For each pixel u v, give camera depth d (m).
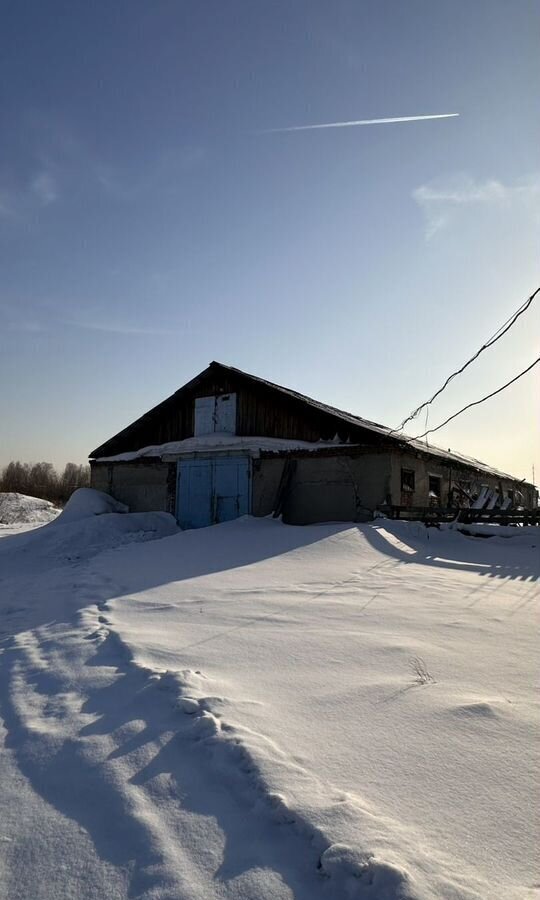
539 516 10.72
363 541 9.66
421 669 3.52
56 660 4.11
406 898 1.59
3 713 3.23
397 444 12.26
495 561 8.62
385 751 2.48
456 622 4.77
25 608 6.37
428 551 9.42
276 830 1.98
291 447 13.55
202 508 14.77
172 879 1.78
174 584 6.88
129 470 16.50
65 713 3.13
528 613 5.14
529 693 3.14
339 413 15.16
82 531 12.79
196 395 15.91
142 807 2.17
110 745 2.70
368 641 4.16
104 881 1.80
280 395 13.94
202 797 2.22
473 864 1.76
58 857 1.93
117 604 5.84
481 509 11.01
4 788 2.40
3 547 12.21
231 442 14.32
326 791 2.16
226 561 8.66
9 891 1.78
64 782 2.42
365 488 12.47
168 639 4.36
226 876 1.78
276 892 1.70
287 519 13.30
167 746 2.63
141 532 13.59
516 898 1.61
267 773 2.27
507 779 2.25
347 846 1.81
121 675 3.62
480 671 3.50
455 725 2.72
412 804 2.09
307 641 4.19
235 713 2.87
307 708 2.95
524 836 1.90
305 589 6.39
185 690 3.17
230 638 4.34
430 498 15.27
